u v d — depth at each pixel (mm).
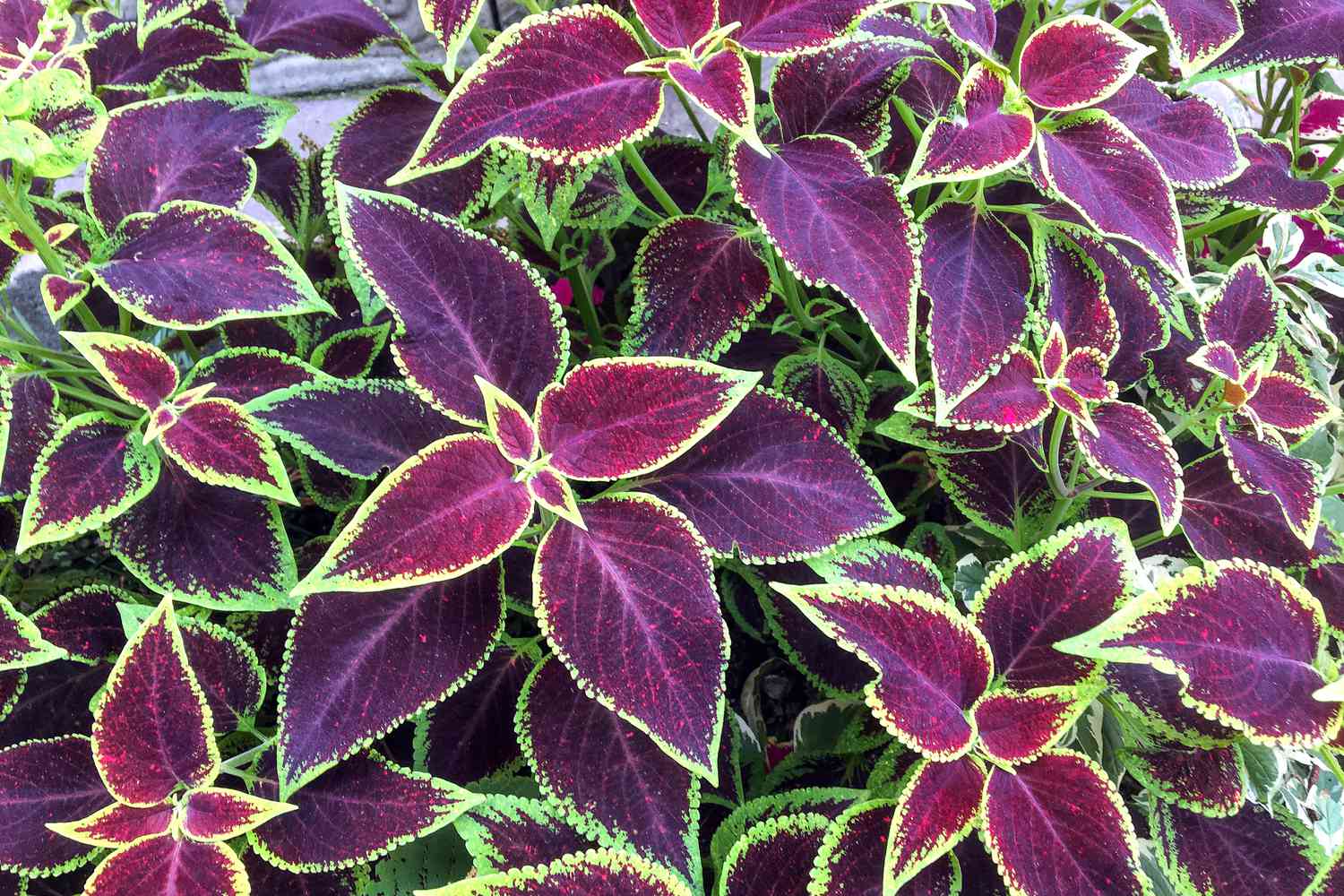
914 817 648
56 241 723
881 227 685
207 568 710
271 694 757
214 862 657
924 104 792
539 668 703
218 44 829
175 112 760
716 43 687
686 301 744
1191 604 649
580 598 665
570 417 678
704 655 658
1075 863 647
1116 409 708
